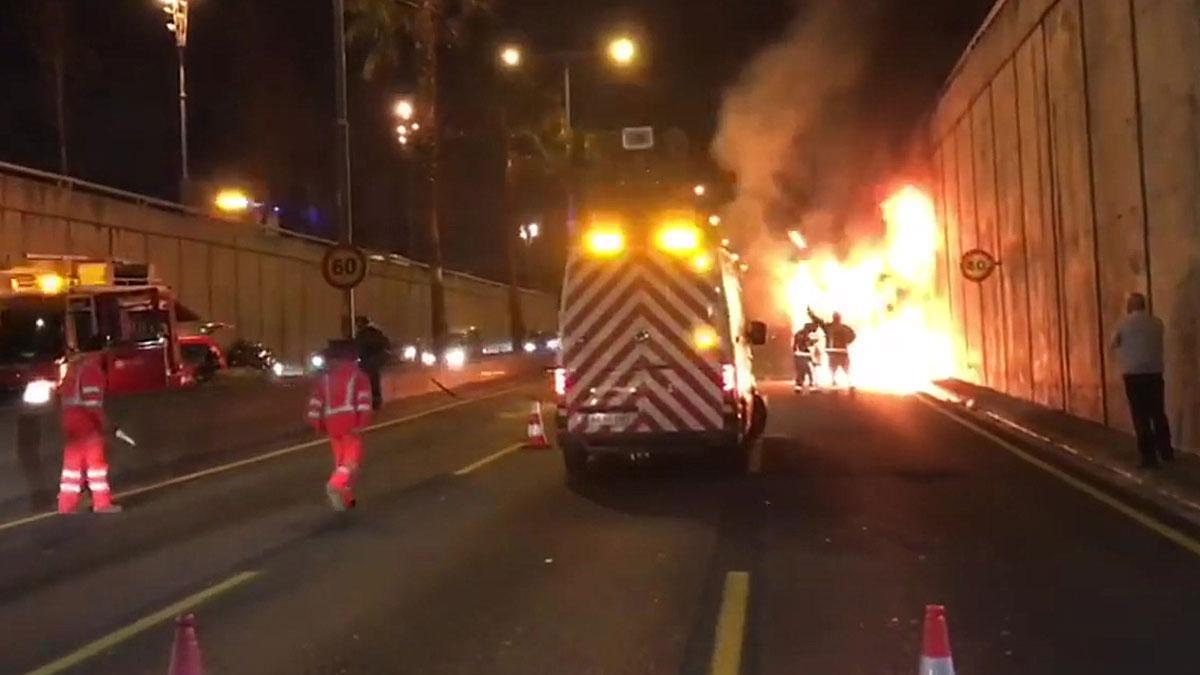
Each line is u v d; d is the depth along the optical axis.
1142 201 18.53
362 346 28.34
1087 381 22.28
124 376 26.66
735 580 10.40
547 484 16.48
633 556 11.52
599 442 16.50
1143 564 10.86
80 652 8.67
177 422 20.61
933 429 22.77
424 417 27.88
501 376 42.28
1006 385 30.19
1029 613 9.20
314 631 9.02
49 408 17.17
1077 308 22.91
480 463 18.98
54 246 34.44
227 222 44.69
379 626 9.11
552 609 9.52
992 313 31.91
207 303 42.94
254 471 19.06
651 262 16.45
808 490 15.44
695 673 7.80
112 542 13.20
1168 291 17.44
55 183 37.34
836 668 7.83
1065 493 14.87
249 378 32.78
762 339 19.19
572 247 16.67
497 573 10.90
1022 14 26.69
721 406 16.31
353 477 15.37
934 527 12.73
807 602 9.59
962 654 8.13
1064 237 23.77
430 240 42.47
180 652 5.91
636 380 16.45
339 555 11.91
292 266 49.78
